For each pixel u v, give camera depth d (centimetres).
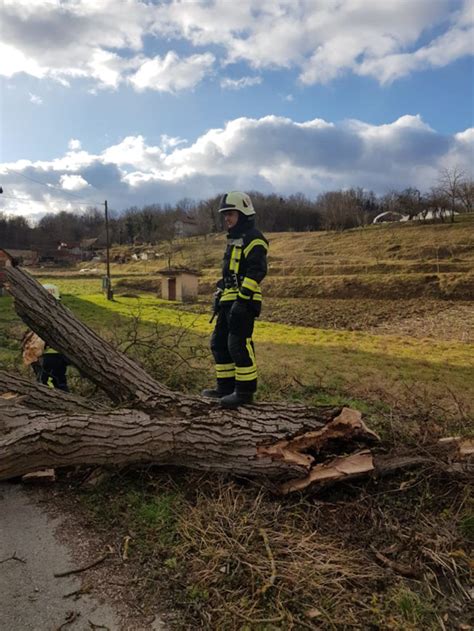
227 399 370
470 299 2619
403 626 223
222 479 344
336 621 224
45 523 306
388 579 256
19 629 220
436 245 4512
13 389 396
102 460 336
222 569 255
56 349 419
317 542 286
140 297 3256
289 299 2941
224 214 384
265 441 347
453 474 340
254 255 365
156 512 312
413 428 427
